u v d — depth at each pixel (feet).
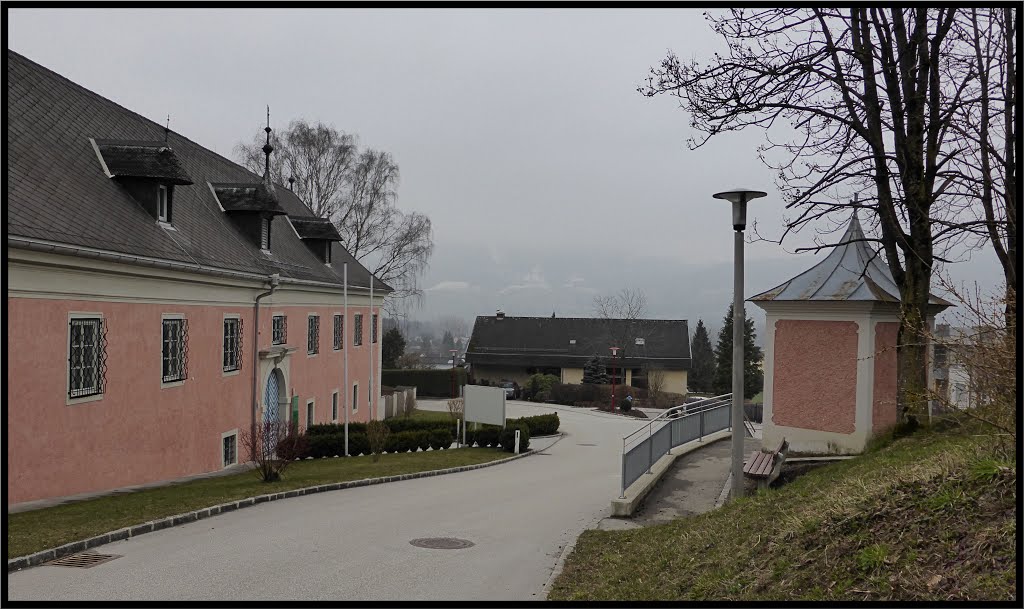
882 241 40.75
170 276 53.83
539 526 37.96
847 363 44.65
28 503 39.22
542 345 212.84
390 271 149.07
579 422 133.18
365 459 73.26
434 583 26.86
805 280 47.73
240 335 68.13
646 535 32.40
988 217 39.29
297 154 142.10
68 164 51.26
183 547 31.60
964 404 30.58
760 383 197.06
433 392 191.11
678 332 213.46
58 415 42.04
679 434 58.29
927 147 39.29
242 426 68.69
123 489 47.14
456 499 47.52
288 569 28.37
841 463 38.06
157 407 53.16
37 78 55.67
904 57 39.55
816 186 40.16
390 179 146.72
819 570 19.10
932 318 46.98
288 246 92.84
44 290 40.60
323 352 95.35
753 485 40.24
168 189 59.41
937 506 19.20
